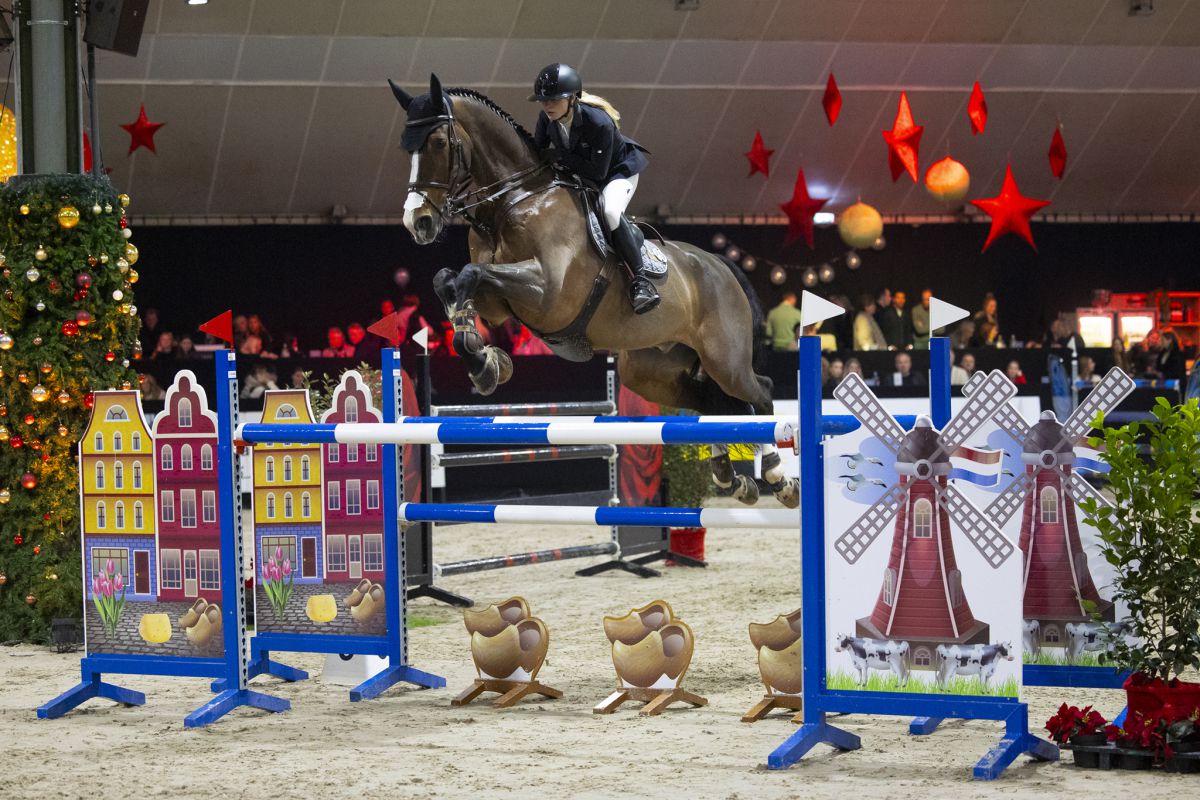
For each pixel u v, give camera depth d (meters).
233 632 5.33
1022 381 14.71
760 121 16.73
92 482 5.56
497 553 11.24
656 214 17.91
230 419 5.34
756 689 5.72
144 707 5.57
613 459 9.71
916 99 16.77
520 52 15.07
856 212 16.50
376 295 17.41
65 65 7.75
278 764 4.47
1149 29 16.34
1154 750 4.14
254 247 16.94
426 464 8.30
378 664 6.00
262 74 14.77
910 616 4.35
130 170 15.65
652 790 4.04
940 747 4.61
